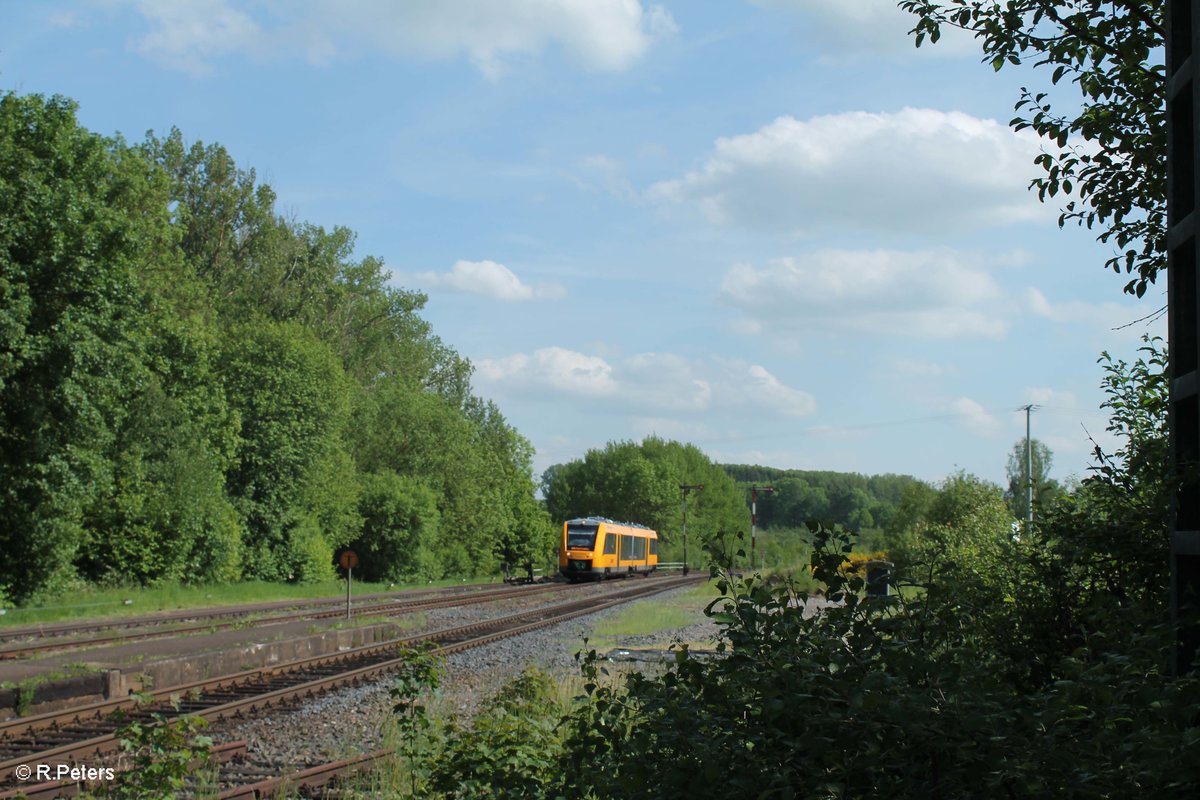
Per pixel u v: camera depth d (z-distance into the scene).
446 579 70.00
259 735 11.99
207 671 17.09
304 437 55.22
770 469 186.88
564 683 14.59
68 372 33.66
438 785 7.43
